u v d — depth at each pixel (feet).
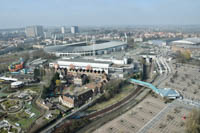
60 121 438.40
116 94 618.03
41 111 491.72
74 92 612.70
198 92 604.08
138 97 592.60
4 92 648.38
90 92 591.37
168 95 559.38
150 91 637.71
